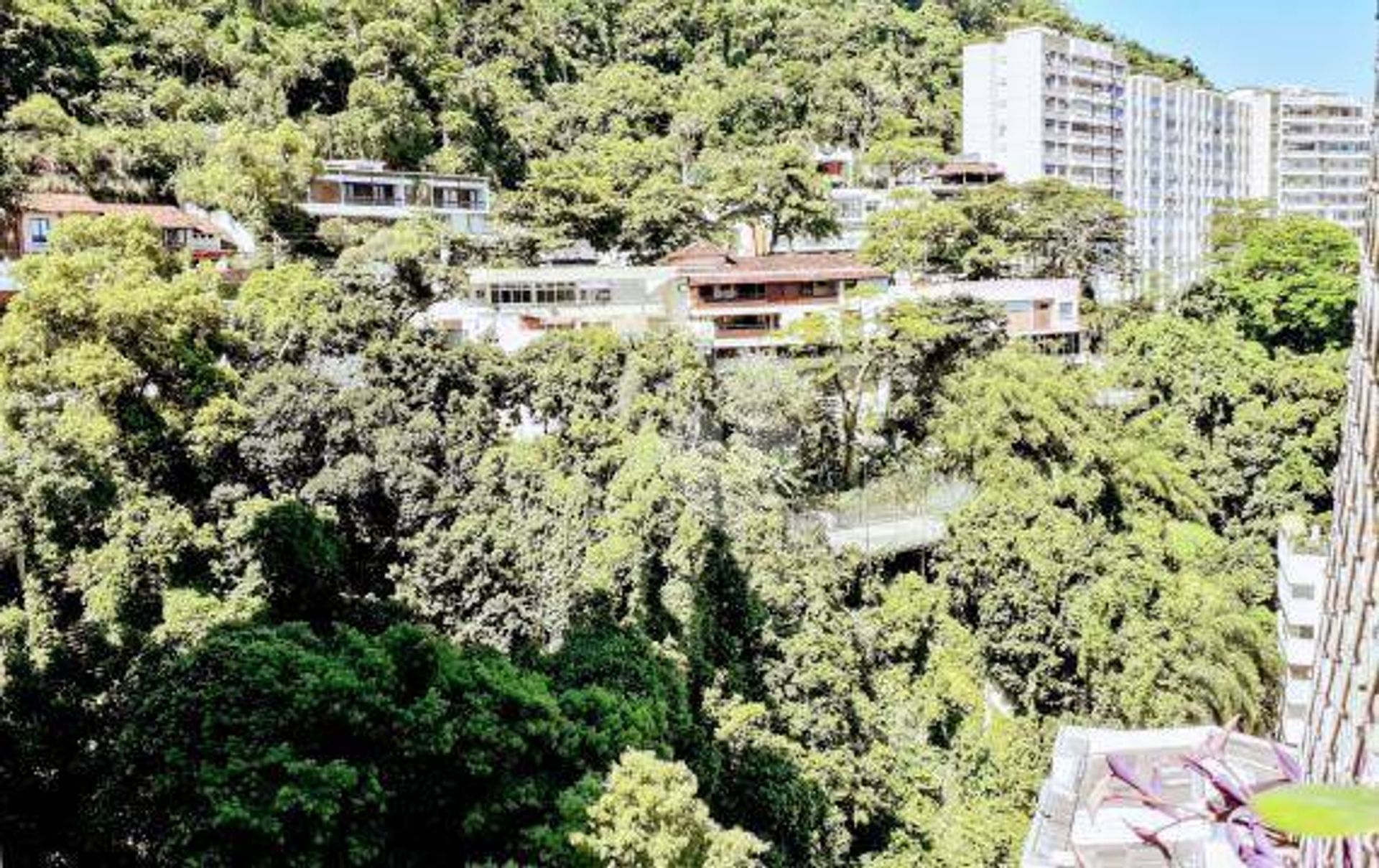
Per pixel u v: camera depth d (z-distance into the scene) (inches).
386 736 916.6
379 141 3398.1
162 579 1171.3
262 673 904.9
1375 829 84.3
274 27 3772.1
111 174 2689.5
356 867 840.3
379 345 1657.2
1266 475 2166.6
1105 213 3240.7
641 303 2495.1
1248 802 94.6
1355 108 5615.2
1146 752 1121.4
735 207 3432.6
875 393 2068.2
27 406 1250.0
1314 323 2748.5
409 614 1284.4
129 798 847.1
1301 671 1715.1
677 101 4601.4
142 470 1326.3
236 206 2674.7
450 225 2945.4
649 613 1355.8
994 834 1454.2
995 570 1701.5
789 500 1781.5
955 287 2620.6
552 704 999.6
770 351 2304.4
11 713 944.9
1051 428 1916.8
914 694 1611.7
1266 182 5575.8
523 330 2222.0
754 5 5374.0
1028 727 1611.7
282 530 1246.9
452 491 1409.9
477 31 4446.4
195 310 1417.3
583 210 3021.7
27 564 1163.3
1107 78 4677.7
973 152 4608.8
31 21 2886.3
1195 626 1652.3
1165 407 2333.9
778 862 1221.7
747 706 1309.1
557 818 928.9
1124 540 1820.9
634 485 1453.0
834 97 4776.1
